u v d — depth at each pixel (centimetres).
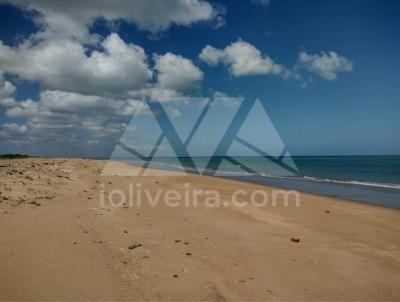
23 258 530
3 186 1105
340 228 930
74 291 436
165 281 499
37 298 409
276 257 657
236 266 593
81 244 624
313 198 1526
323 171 3962
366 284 548
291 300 477
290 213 1119
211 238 761
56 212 865
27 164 2025
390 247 757
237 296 474
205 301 447
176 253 634
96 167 2675
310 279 557
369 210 1258
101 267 525
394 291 526
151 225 838
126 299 430
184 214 1009
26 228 695
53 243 615
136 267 540
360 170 4219
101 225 784
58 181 1414
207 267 576
